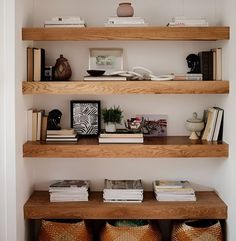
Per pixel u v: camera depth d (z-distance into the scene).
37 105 3.54
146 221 3.39
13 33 2.93
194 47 3.51
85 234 3.22
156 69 3.53
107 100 3.55
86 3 3.49
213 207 3.20
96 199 3.37
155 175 3.58
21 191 3.15
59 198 3.30
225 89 3.14
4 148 2.98
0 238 3.02
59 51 3.52
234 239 3.05
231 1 3.05
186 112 3.55
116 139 3.26
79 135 3.54
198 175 3.58
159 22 3.50
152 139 3.43
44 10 3.49
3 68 2.95
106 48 3.51
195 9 3.49
